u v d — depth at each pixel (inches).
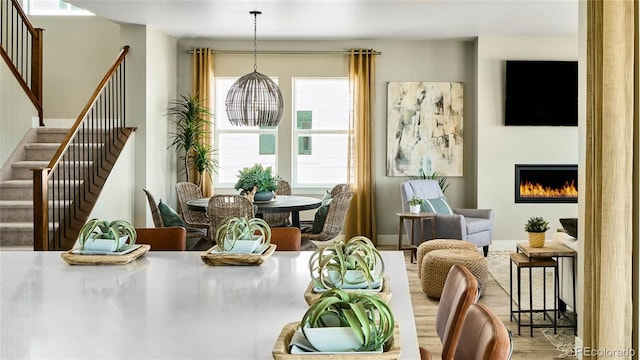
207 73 313.9
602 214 111.9
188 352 52.5
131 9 246.7
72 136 220.2
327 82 324.8
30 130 277.6
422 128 319.0
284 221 278.7
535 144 309.1
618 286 111.0
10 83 262.5
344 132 324.8
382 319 49.9
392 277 86.2
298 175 327.3
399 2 236.8
